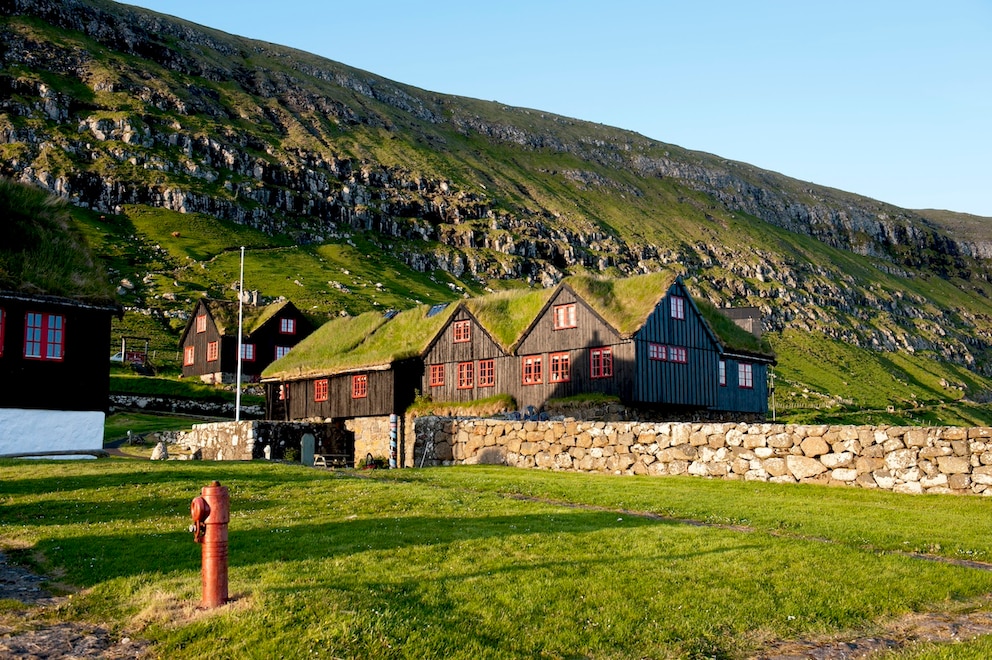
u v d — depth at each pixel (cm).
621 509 1994
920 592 1209
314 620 980
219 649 915
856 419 12188
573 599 1126
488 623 1020
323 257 17388
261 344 8606
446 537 1490
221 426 4184
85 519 1711
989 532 1678
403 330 5275
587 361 4372
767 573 1274
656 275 4506
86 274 3697
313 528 1593
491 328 4788
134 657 911
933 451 2216
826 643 1024
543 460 3067
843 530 1672
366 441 4966
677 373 4425
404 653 917
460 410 4634
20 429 3338
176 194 16862
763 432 2534
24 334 3388
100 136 17862
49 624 1012
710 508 1948
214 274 13788
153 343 9944
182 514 1775
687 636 1014
